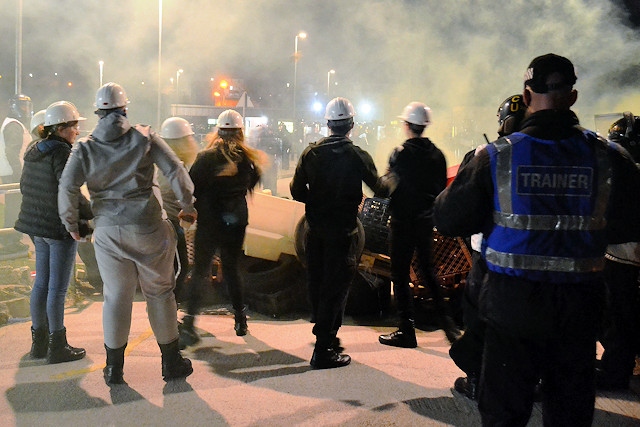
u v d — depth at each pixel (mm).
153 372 4207
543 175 2373
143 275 3893
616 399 3762
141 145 3744
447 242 5547
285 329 5320
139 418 3486
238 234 4926
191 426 3391
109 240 3775
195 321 4918
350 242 4320
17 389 3879
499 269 2422
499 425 2441
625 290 3777
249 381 4047
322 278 4445
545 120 2432
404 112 4613
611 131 4262
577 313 2340
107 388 3900
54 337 4340
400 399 3732
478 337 3293
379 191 4316
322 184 4270
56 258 4258
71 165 3715
